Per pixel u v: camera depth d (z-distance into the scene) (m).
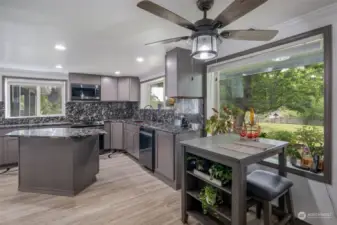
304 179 1.92
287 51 2.09
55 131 2.96
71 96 4.71
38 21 1.89
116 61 3.55
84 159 2.86
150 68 4.19
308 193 1.89
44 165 2.70
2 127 3.83
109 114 5.60
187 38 1.55
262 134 2.29
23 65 3.87
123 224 2.00
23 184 2.78
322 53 1.90
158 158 3.28
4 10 1.67
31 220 2.05
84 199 2.53
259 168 2.31
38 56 3.17
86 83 4.91
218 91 3.12
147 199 2.54
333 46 1.71
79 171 2.74
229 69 2.88
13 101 4.42
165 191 2.79
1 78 4.21
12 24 1.95
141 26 2.02
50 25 1.98
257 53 2.36
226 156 1.52
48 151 2.69
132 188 2.88
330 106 1.73
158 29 2.10
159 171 3.24
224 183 1.66
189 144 1.91
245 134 2.00
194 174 1.94
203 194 1.92
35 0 1.52
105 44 2.59
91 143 3.06
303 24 1.91
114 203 2.43
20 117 4.46
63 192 2.64
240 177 1.45
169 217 2.13
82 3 1.57
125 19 1.86
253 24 2.05
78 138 2.69
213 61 2.94
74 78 4.76
